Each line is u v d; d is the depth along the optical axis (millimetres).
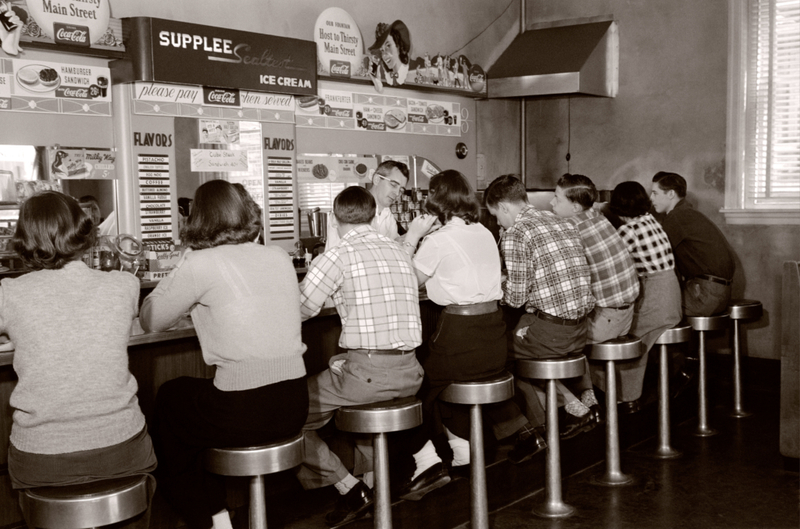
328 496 3328
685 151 6082
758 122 5816
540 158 6848
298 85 4680
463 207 3246
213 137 4418
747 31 5789
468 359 3123
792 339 4172
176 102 4238
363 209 2881
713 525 3508
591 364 4539
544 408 3965
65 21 3719
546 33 6477
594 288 4004
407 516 3289
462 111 6090
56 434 1995
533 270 3582
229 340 2311
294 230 4887
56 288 2070
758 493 3906
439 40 5996
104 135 4051
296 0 5023
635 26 6234
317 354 3350
